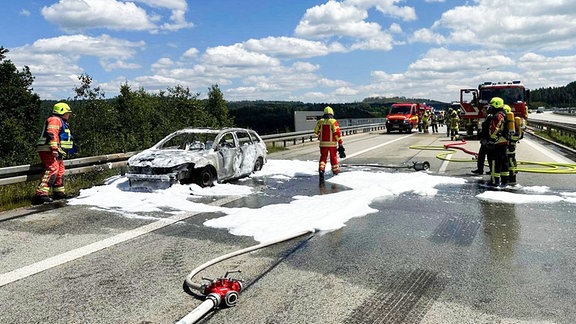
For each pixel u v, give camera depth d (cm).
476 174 1112
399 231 597
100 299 382
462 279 426
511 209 728
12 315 353
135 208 731
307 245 536
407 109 3469
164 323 340
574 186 938
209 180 936
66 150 801
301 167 1268
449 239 559
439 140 2481
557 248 521
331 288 405
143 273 443
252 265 466
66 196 824
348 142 2425
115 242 546
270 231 589
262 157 1202
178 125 2245
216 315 352
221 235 578
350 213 697
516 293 393
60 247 525
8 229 604
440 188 927
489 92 2317
